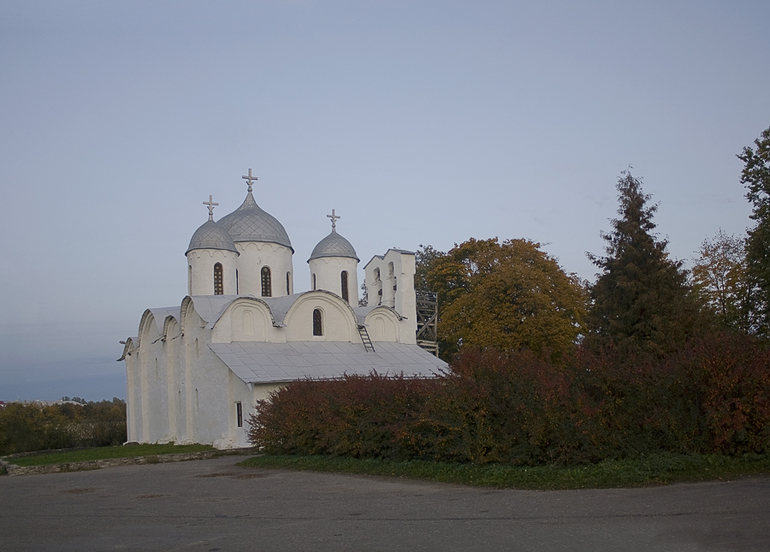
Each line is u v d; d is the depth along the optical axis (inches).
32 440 1664.6
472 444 611.8
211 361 1385.3
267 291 1748.3
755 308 1384.1
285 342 1472.7
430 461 660.7
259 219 1776.6
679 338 1001.5
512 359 656.4
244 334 1425.9
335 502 516.1
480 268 1867.6
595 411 561.9
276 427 885.2
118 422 2038.6
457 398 625.6
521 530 375.9
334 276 1808.6
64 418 2583.7
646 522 374.3
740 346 571.8
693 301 1092.5
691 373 562.6
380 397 728.3
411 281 1723.7
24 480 863.7
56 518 507.5
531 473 551.2
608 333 1129.4
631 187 1179.9
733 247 1530.5
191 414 1475.1
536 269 1715.1
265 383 1236.5
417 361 1549.0
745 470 514.6
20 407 2364.7
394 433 692.1
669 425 550.9
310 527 418.9
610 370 589.0
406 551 343.9
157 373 1684.3
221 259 1641.2
